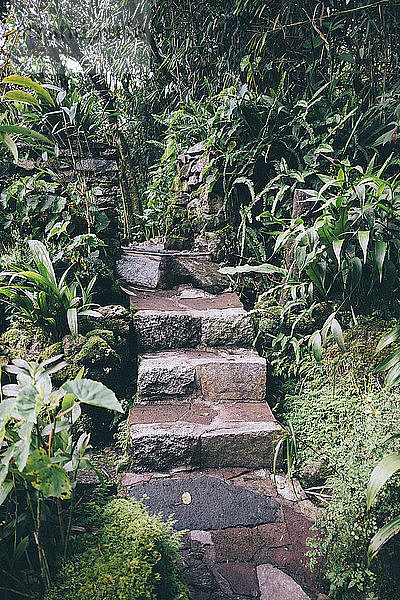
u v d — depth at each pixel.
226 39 3.96
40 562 1.38
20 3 3.80
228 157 3.36
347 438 2.11
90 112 3.25
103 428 2.50
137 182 6.12
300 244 2.63
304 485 2.19
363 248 2.36
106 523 1.57
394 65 3.34
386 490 1.75
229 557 1.81
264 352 2.89
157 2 4.49
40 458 1.24
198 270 3.47
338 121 3.23
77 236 2.81
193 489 2.12
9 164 2.98
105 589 1.29
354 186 2.58
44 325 2.59
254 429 2.32
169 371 2.59
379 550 1.72
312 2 3.40
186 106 4.25
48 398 1.31
